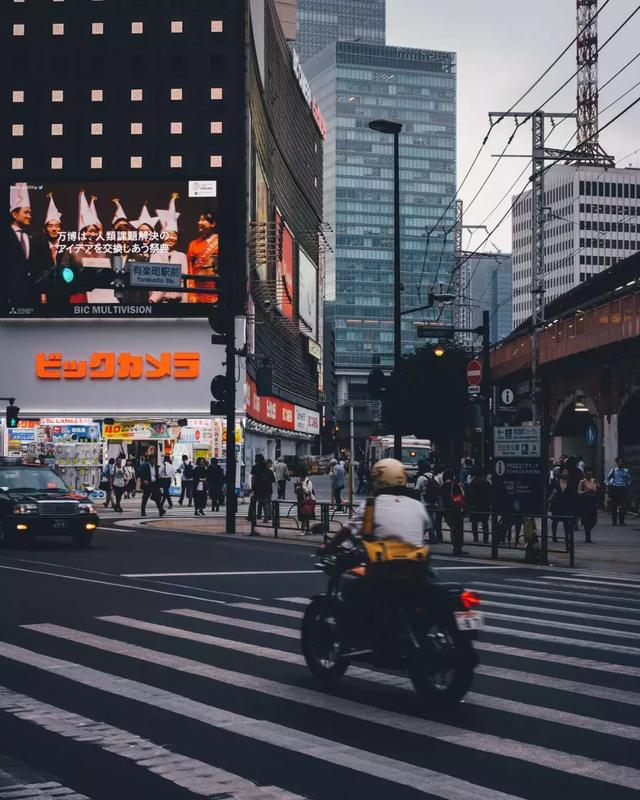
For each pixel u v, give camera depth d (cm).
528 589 1594
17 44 6644
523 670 898
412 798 531
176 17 6594
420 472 3378
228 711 736
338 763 598
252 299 6769
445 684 772
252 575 1731
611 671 895
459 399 6241
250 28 6788
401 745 642
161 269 2508
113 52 6612
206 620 1196
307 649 852
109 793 539
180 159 6550
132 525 3238
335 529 2817
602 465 4150
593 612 1303
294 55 9712
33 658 945
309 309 10419
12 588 1523
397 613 779
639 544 2578
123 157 6588
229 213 6047
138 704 758
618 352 3862
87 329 6259
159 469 3769
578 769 588
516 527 2316
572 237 18262
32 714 723
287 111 9231
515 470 2167
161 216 6056
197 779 565
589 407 4303
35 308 6144
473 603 766
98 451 4628
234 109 6538
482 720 712
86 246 6053
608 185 18350
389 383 2583
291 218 9319
